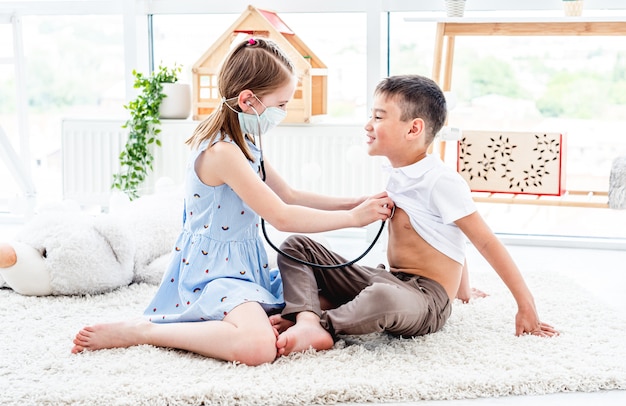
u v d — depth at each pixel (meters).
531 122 3.33
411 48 3.33
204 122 1.94
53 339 1.87
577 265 2.80
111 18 3.62
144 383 1.56
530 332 1.90
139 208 2.65
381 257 2.86
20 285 2.26
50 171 3.77
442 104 1.94
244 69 1.86
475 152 3.19
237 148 1.86
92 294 2.31
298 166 3.25
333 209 2.11
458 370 1.65
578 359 1.72
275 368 1.66
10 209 3.09
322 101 3.37
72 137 3.48
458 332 1.92
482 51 3.31
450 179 1.88
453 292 1.93
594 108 3.27
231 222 1.89
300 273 1.89
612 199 3.03
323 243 2.38
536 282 2.45
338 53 3.42
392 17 3.32
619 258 2.92
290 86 1.90
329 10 3.35
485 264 2.78
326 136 3.21
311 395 1.52
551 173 3.13
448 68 3.19
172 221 2.59
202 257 1.89
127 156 3.36
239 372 1.64
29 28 3.68
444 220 1.87
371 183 3.19
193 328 1.74
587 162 3.30
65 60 3.70
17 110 3.64
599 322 2.01
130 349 1.77
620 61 3.22
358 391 1.54
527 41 3.28
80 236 2.30
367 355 1.74
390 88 1.91
